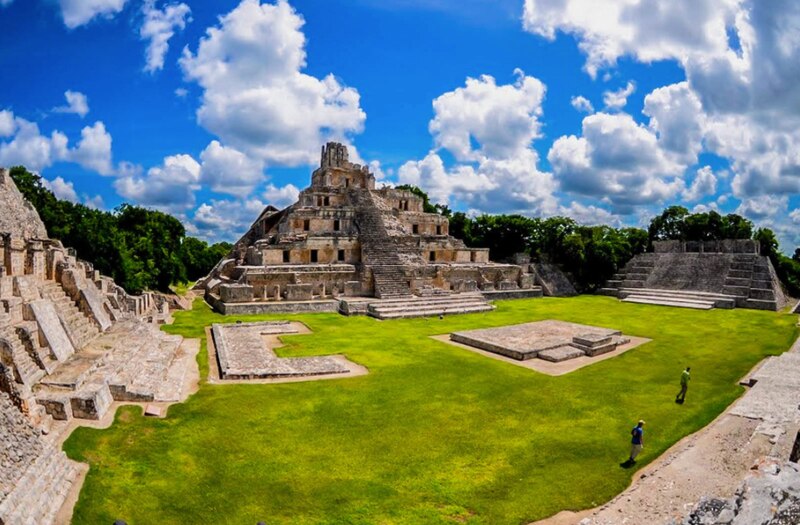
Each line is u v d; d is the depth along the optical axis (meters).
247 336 30.36
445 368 23.98
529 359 26.27
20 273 22.88
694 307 47.66
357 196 58.50
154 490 12.33
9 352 15.55
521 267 58.94
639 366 25.22
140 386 19.33
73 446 13.70
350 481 13.05
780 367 24.44
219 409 17.73
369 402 18.97
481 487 12.90
